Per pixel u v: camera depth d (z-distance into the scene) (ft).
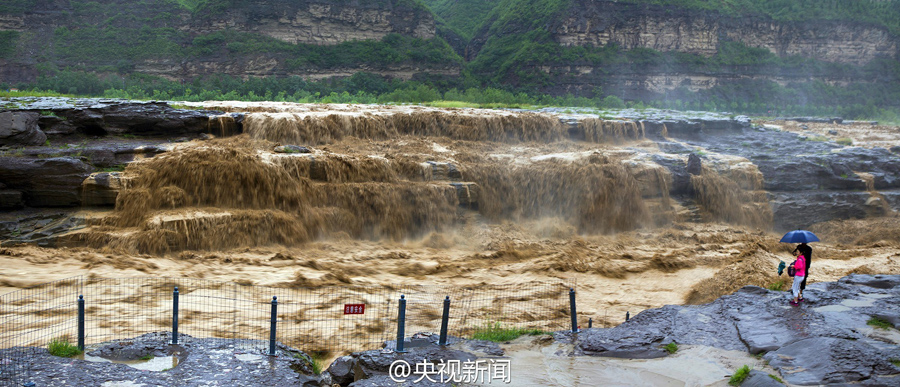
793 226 112.27
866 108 362.12
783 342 35.65
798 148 131.13
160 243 70.95
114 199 76.54
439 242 88.63
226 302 55.11
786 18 394.93
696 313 43.21
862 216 115.34
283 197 83.41
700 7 368.07
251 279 63.72
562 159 103.14
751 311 42.39
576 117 127.24
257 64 281.33
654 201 105.19
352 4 312.29
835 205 113.91
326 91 266.77
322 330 48.70
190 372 32.17
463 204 95.40
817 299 44.57
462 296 63.00
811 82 381.40
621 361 35.45
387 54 308.40
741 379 31.07
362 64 300.61
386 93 278.87
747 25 383.45
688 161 110.63
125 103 94.07
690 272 77.71
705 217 107.45
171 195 78.18
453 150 107.86
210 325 48.26
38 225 72.13
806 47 397.39
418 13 329.93
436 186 92.63
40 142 83.15
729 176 114.21
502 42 366.84
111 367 32.35
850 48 402.31
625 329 40.88
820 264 86.17
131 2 287.89
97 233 71.00
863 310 41.60
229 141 94.58
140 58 268.41
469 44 402.11
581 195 99.86
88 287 57.00
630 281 73.77
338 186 87.81
